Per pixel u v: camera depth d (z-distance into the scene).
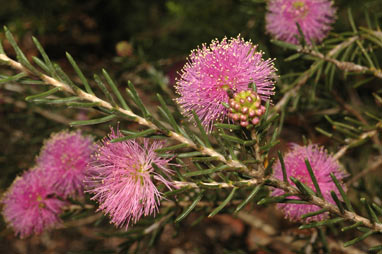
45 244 0.42
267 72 0.20
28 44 0.38
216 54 0.20
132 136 0.19
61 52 0.41
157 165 0.20
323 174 0.22
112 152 0.20
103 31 0.43
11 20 0.38
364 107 0.31
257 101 0.19
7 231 0.31
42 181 0.24
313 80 0.27
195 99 0.20
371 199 0.27
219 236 0.42
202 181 0.20
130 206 0.20
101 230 0.39
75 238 0.42
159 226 0.26
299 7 0.24
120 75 0.37
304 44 0.24
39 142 0.36
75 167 0.24
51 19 0.39
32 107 0.34
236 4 0.37
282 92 0.26
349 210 0.20
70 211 0.25
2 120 0.37
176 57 0.39
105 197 0.21
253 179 0.19
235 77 0.20
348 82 0.30
